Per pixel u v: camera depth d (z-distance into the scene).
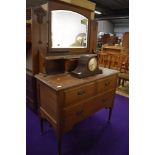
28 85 1.93
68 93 1.30
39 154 1.51
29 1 1.83
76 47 1.91
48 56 1.65
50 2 1.55
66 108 1.33
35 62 1.67
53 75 1.59
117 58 3.46
